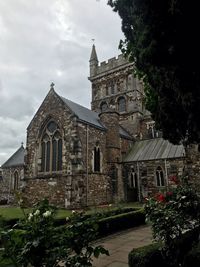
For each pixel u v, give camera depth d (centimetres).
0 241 370
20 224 391
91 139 2533
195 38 531
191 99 607
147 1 549
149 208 657
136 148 3228
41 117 2672
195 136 806
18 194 469
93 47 4772
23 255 350
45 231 372
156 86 780
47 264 356
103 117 2955
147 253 580
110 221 1215
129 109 3925
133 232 1252
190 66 571
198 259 518
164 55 584
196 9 481
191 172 2083
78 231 396
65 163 2320
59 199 2280
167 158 2636
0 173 4400
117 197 2664
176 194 720
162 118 874
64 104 2488
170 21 536
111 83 4322
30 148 2708
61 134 2452
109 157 2781
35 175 2580
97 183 2478
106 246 969
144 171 2777
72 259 378
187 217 659
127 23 812
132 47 823
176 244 598
